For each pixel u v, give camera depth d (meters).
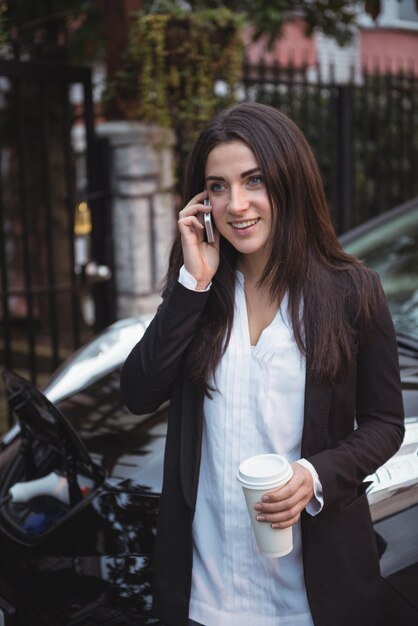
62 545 1.88
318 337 1.42
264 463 1.37
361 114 6.66
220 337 1.49
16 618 1.86
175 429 1.54
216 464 1.50
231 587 1.51
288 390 1.46
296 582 1.49
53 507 2.02
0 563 1.95
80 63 5.54
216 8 5.20
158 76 4.50
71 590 1.80
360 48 9.92
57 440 2.07
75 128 7.24
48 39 4.88
